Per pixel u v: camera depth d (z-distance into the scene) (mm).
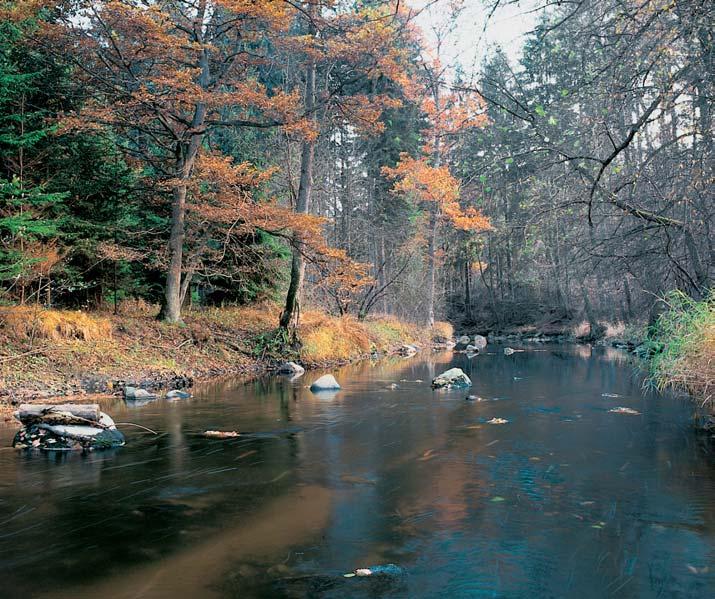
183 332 17453
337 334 22547
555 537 4629
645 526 4848
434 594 3705
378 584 3838
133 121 16203
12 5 13758
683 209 9266
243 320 21109
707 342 8250
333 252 18016
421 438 8344
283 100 16250
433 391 13430
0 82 12867
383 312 33594
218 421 9617
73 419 7867
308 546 4469
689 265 10680
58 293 15781
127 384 13148
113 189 16828
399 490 5887
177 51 15680
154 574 3988
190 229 19125
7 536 4660
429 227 33594
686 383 9047
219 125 17297
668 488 5855
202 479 6281
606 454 7258
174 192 17578
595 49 7184
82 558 4250
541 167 8672
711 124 7953
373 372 18203
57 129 13930
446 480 6238
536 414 10148
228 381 15320
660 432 8500
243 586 3809
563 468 6660
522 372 17469
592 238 10258
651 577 3943
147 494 5746
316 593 3709
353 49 17688
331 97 18297
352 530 4797
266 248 20719
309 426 9258
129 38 15242
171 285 17750
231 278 20438
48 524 4918
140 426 9133
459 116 27500
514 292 45812
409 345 28828
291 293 20000
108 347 14625
